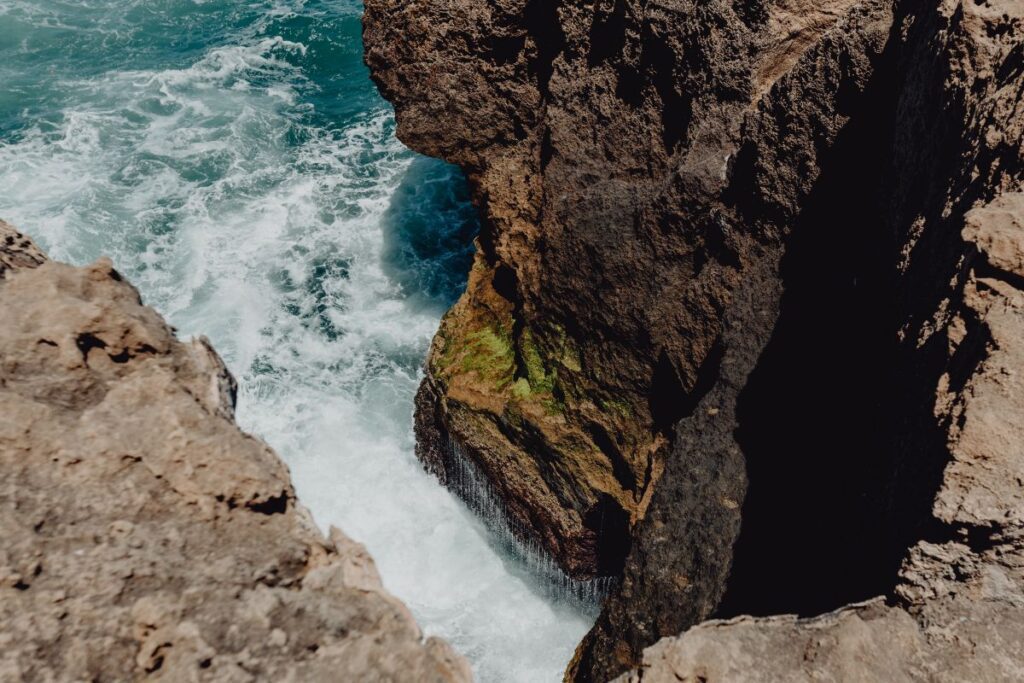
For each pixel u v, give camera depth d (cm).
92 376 401
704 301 1174
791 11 1094
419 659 339
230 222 2209
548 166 1402
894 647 498
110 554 348
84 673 317
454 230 2206
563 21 1342
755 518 973
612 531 1398
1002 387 551
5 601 325
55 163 2369
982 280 600
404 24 1545
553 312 1417
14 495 354
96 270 436
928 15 854
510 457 1480
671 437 1227
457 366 1573
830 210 1034
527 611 1489
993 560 525
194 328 1906
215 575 355
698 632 511
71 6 3169
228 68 2869
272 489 387
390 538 1582
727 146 1145
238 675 325
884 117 963
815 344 993
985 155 670
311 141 2550
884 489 665
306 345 1900
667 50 1202
